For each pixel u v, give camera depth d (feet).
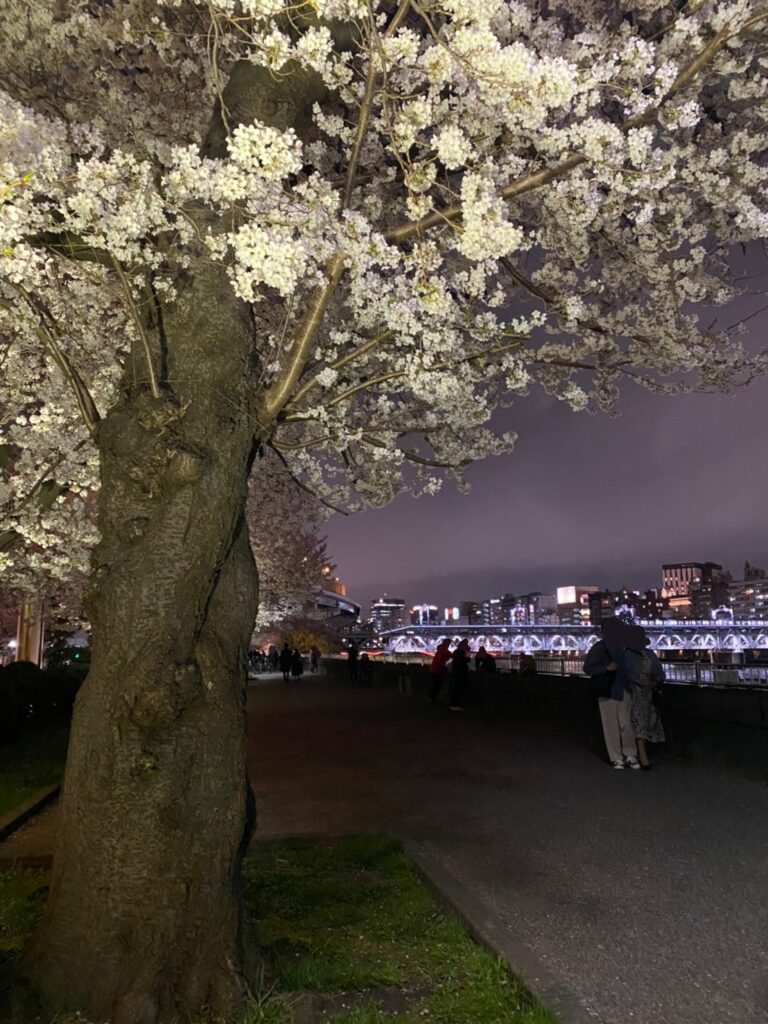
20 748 43.96
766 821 24.02
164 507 12.87
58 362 15.11
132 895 11.76
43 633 78.89
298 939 14.88
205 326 14.14
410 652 254.47
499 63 12.38
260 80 15.99
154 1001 11.55
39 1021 11.38
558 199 20.35
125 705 11.98
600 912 16.81
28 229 13.44
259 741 48.39
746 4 14.43
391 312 16.94
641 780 30.73
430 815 26.20
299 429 30.07
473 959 14.08
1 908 16.78
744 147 19.98
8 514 25.52
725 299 28.19
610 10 24.45
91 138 14.12
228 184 12.28
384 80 13.66
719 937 15.38
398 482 32.53
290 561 92.22
